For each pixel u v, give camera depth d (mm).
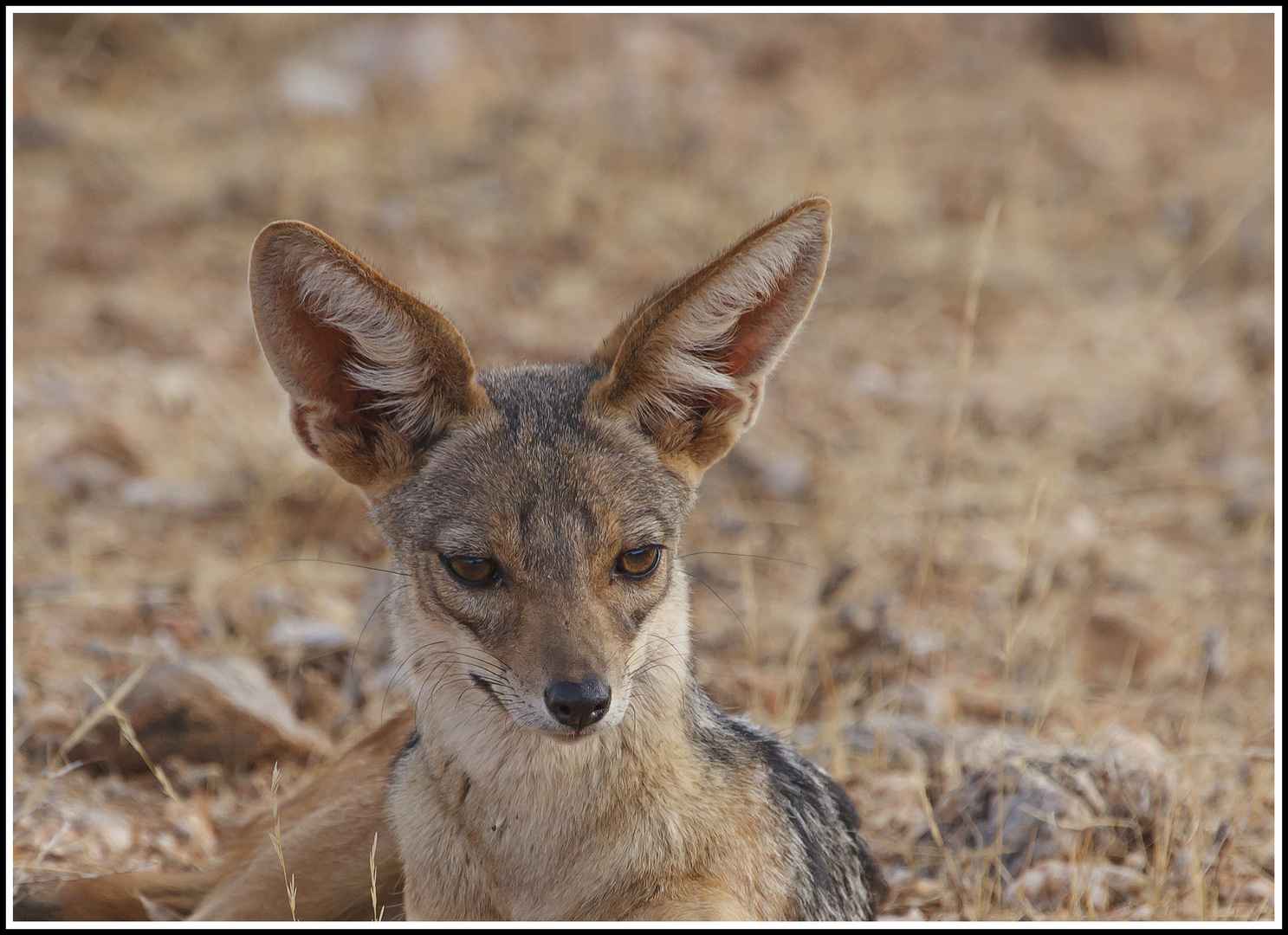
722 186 21031
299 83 23109
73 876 7723
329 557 12180
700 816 6547
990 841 8109
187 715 9094
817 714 10102
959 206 21031
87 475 13133
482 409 6641
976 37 28203
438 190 20562
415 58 23938
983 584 12086
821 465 13797
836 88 24484
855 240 19969
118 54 23672
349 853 7375
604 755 6398
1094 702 10297
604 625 6148
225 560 11953
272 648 10539
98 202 19672
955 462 14398
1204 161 23094
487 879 6570
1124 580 12281
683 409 6824
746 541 12633
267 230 6301
